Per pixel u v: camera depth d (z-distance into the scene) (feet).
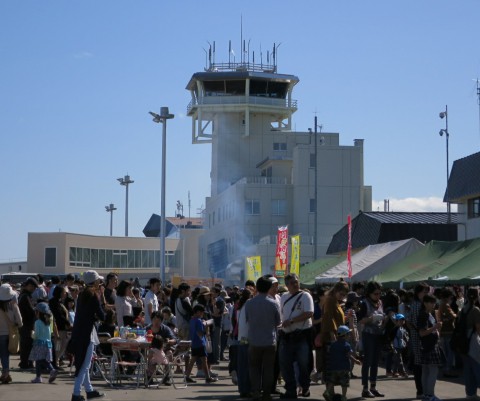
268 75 336.90
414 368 53.42
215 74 334.85
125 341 60.03
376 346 53.98
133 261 352.90
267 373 47.91
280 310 50.65
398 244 113.91
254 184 302.04
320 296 60.23
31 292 71.10
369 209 321.93
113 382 60.70
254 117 343.87
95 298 47.14
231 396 53.36
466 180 144.25
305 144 308.40
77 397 46.42
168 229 413.59
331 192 300.20
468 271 83.25
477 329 50.90
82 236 336.70
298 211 298.35
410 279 90.63
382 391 57.88
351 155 301.84
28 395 51.01
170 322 70.33
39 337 59.52
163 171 165.37
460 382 65.05
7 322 58.44
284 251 112.88
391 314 61.16
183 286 70.95
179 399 51.26
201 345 64.34
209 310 83.41
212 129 355.36
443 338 68.54
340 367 48.98
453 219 181.68
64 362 78.38
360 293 70.90
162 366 66.64
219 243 323.16
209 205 349.20
